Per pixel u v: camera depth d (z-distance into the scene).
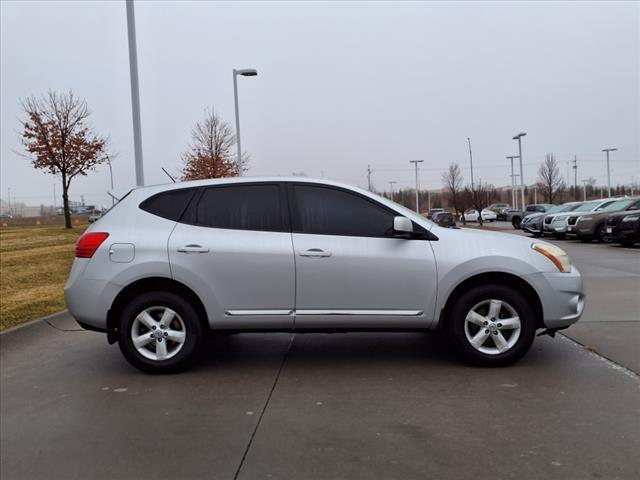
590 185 88.06
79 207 88.94
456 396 4.46
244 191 5.26
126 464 3.45
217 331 5.19
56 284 11.13
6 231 30.80
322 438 3.74
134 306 5.09
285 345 6.23
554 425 3.86
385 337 6.54
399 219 4.95
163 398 4.59
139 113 12.70
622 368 5.09
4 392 4.84
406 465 3.34
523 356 5.50
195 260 5.03
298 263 5.02
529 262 5.04
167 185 5.35
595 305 8.10
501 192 94.75
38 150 27.05
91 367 5.57
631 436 3.66
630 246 18.67
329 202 5.20
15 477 3.32
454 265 5.02
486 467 3.29
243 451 3.58
